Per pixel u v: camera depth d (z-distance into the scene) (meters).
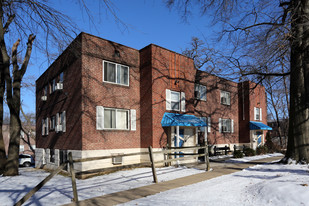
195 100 19.33
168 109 14.89
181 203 5.80
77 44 11.30
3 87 14.53
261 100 25.98
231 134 22.98
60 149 14.86
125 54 14.55
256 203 5.73
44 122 19.33
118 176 10.82
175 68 15.65
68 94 14.05
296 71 11.47
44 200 6.51
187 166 12.77
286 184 6.32
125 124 14.18
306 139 11.03
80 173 6.50
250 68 13.09
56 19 9.54
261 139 24.42
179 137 14.31
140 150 14.48
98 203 6.04
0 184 9.63
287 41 10.95
